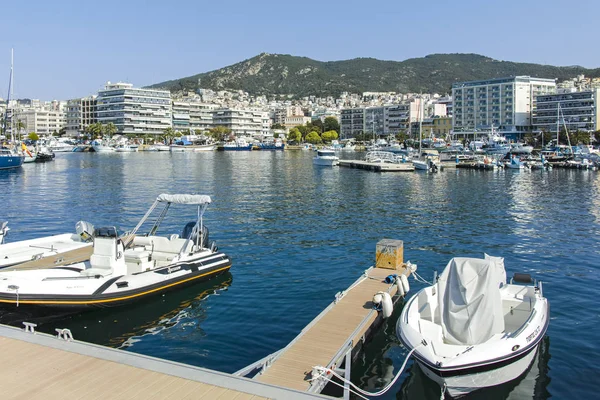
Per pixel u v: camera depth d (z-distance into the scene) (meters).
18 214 47.41
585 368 16.11
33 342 14.12
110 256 21.73
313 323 17.36
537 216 46.19
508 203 55.06
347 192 65.31
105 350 13.63
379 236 36.53
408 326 15.74
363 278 22.48
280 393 11.54
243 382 11.98
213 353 17.25
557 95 192.12
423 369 15.07
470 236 36.84
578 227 40.56
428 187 72.19
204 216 45.22
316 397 11.39
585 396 14.53
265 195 61.62
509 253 31.69
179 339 18.42
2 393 11.48
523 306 17.66
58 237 29.80
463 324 15.16
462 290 15.30
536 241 35.22
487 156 122.56
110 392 11.52
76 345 13.95
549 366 16.25
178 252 25.41
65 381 12.02
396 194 63.28
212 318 20.38
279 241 34.62
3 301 19.17
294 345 15.62
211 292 23.55
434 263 29.09
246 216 45.34
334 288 24.20
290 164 125.94
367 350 17.61
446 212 48.47
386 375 15.94
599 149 148.00
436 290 18.33
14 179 82.69
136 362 12.96
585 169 107.31
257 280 25.45
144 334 18.89
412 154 134.62
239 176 90.44
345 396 13.94
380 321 19.17
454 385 14.12
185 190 67.06
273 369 14.10
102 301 20.48
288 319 20.27
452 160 123.06
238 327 19.47
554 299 22.72
